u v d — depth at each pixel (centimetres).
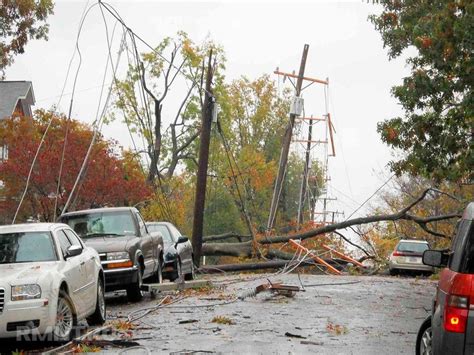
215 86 6781
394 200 5816
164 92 6131
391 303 2138
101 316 1614
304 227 5597
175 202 6103
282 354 1245
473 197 3878
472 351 859
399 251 3947
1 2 2606
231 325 1608
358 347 1330
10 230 1451
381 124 2658
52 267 1360
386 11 2742
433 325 942
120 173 3334
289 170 8919
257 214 7394
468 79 2327
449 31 2262
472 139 2467
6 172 3028
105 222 2141
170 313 1823
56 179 3069
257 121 8462
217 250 4222
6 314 1255
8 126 3195
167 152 6812
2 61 2678
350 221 4178
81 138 3198
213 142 7181
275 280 3002
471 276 870
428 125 2558
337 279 3184
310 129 6956
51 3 2686
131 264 1995
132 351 1268
